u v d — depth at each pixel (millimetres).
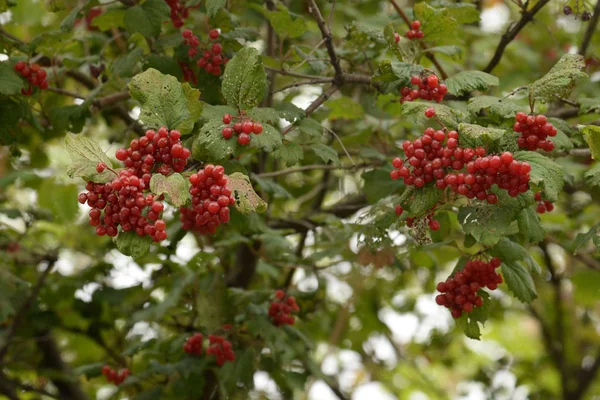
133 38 2201
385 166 2207
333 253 2277
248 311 2264
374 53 2178
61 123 2193
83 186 2725
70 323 2676
